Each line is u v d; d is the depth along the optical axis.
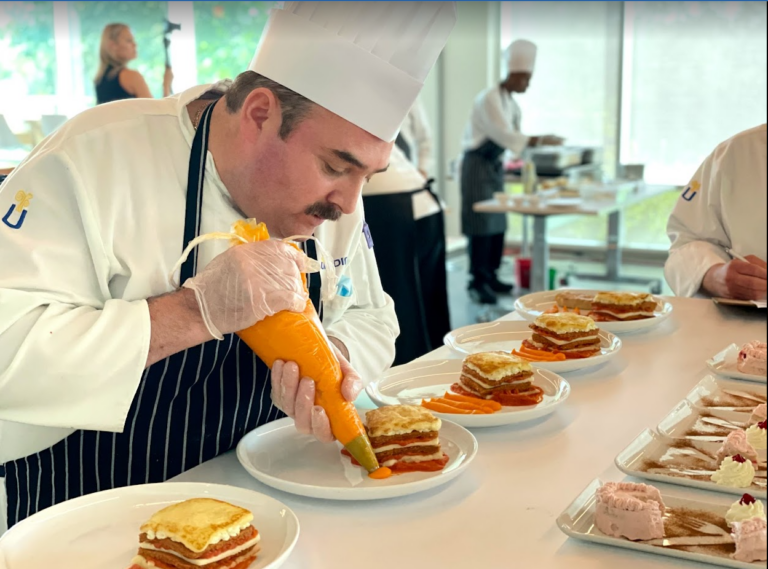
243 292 1.21
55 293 1.29
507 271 7.77
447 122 8.51
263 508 1.12
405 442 1.28
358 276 1.75
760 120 5.93
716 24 6.91
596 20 7.47
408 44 1.32
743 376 1.65
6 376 1.18
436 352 1.95
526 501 1.17
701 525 1.06
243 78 1.39
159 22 6.31
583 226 8.16
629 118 7.52
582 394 1.63
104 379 1.20
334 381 1.25
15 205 1.31
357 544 1.06
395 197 3.66
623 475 1.26
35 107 6.07
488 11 8.05
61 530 1.08
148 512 1.13
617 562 1.00
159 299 1.29
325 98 1.29
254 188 1.38
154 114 1.45
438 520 1.12
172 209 1.42
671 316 2.24
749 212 2.44
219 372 1.43
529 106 8.00
